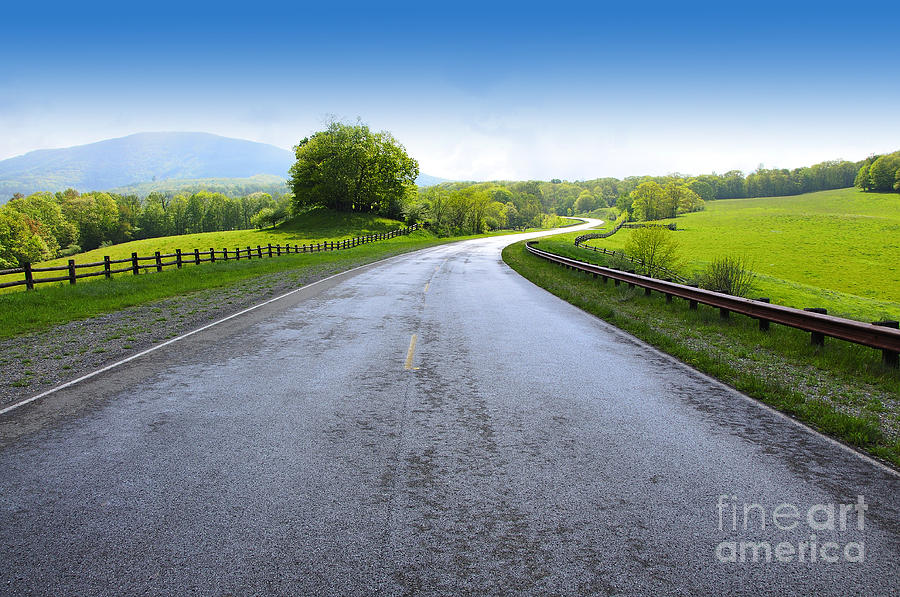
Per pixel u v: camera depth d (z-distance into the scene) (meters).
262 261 28.41
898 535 3.15
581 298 14.34
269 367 7.07
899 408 5.75
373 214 88.75
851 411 5.60
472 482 3.73
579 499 3.51
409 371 6.90
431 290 16.66
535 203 162.62
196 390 5.97
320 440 4.49
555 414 5.26
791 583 2.68
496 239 76.00
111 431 4.68
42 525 3.14
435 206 95.00
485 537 3.04
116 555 2.84
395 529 3.11
